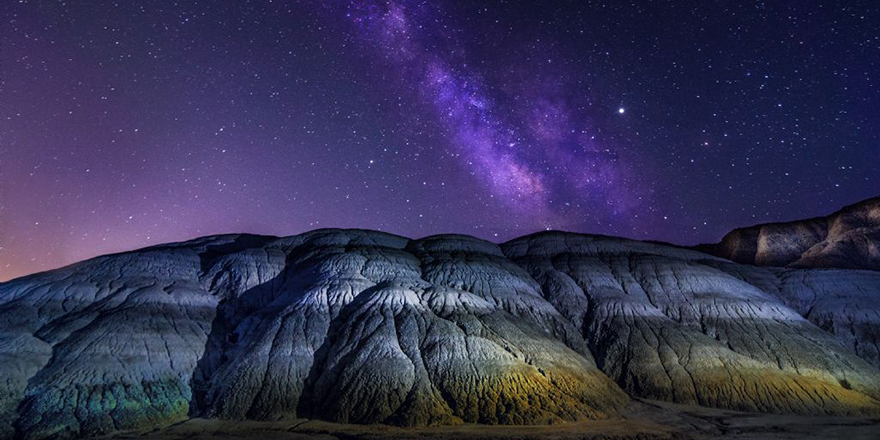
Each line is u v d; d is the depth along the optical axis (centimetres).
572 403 3909
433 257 6106
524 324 4947
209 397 3959
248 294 5250
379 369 3981
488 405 3759
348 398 3788
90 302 4659
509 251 6806
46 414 3375
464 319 4650
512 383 3966
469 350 4228
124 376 3822
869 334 5103
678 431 3466
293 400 3872
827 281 5806
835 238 6769
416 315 4647
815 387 4334
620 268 6119
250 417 3719
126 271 5178
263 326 4556
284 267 5722
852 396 4291
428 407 3700
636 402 4272
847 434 3381
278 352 4212
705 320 5259
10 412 3375
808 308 5556
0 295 4684
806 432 3438
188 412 3834
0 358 3706
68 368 3741
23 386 3578
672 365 4606
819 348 4809
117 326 4247
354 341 4300
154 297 4781
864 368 4662
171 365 4125
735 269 6316
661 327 5084
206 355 4409
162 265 5412
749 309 5309
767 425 3647
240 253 5744
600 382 4384
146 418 3594
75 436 3259
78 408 3466
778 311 5300
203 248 6131
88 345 3984
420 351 4241
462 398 3825
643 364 4666
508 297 5425
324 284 5047
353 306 4778
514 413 3688
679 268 5956
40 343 3978
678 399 4334
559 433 3359
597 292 5672
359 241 6275
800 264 6631
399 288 4950
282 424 3594
